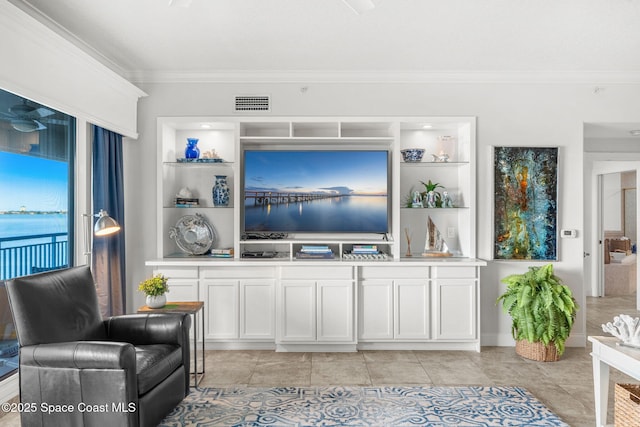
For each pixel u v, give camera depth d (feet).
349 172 13.89
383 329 12.78
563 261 13.48
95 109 10.97
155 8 9.12
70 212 10.82
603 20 9.69
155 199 13.50
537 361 11.98
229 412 8.86
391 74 13.29
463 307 12.82
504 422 8.44
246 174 13.93
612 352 7.52
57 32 10.08
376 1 8.84
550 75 13.26
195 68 13.07
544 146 13.33
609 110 13.41
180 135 14.56
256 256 13.60
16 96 8.98
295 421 8.48
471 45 11.18
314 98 13.46
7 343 9.02
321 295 12.66
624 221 24.18
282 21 9.77
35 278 7.93
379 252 13.91
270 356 12.37
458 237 14.34
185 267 12.82
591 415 8.85
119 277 12.48
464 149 13.89
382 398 9.54
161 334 8.96
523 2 8.86
